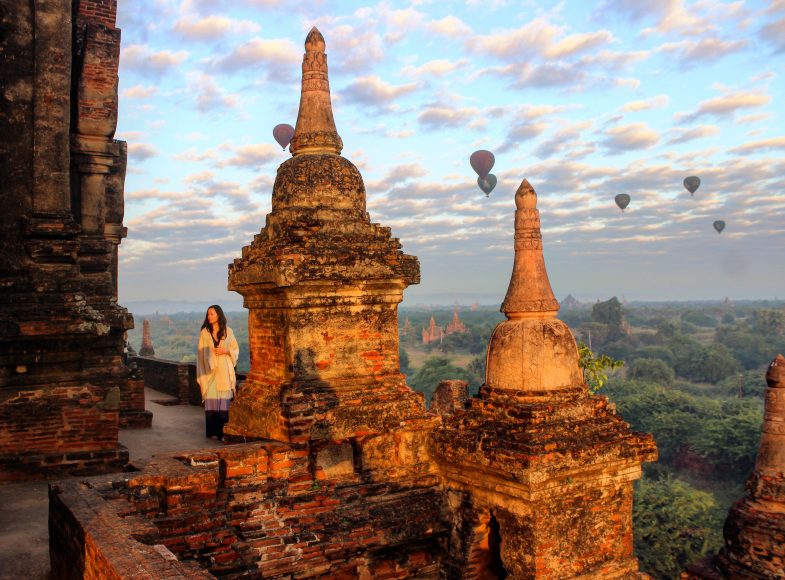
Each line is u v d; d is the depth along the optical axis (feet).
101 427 31.65
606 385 226.38
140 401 43.14
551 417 19.60
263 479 22.15
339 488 23.52
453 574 21.49
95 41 48.01
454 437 20.65
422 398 25.98
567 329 20.93
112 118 48.44
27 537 22.09
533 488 18.47
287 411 22.84
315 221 24.84
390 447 24.95
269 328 25.34
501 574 21.11
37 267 32.01
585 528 19.75
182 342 542.57
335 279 24.03
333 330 24.75
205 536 20.01
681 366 333.01
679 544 111.34
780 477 25.55
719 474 167.02
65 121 33.50
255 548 21.27
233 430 25.99
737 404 197.47
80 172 48.14
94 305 37.04
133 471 20.77
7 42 32.94
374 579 23.63
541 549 19.04
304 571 21.97
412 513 24.11
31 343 30.55
